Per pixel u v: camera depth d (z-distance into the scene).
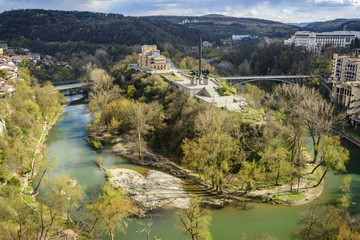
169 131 123.06
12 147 95.56
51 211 64.19
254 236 68.31
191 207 63.44
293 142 103.06
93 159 109.50
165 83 165.62
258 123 107.88
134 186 90.69
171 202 82.31
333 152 88.25
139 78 182.25
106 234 67.88
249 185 89.81
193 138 105.56
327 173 101.12
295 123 118.81
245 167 89.06
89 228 68.25
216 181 88.44
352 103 166.00
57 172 97.94
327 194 87.94
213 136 88.69
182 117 121.00
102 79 187.75
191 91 145.62
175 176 98.75
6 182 79.56
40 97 150.38
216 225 72.75
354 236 52.62
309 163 105.69
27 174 90.69
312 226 61.62
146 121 122.94
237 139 101.31
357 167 108.06
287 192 86.88
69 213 69.88
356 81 184.88
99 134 132.38
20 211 63.75
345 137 141.88
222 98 138.00
